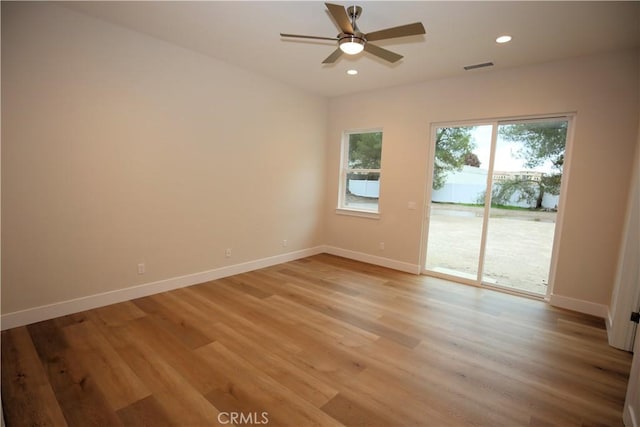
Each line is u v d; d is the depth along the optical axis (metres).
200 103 3.70
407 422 1.79
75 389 1.97
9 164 2.53
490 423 1.80
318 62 3.78
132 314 3.01
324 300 3.51
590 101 3.27
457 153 4.25
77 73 2.80
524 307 3.46
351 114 5.16
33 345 2.43
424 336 2.76
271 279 4.17
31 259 2.70
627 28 2.66
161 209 3.49
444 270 4.45
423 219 4.52
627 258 2.59
